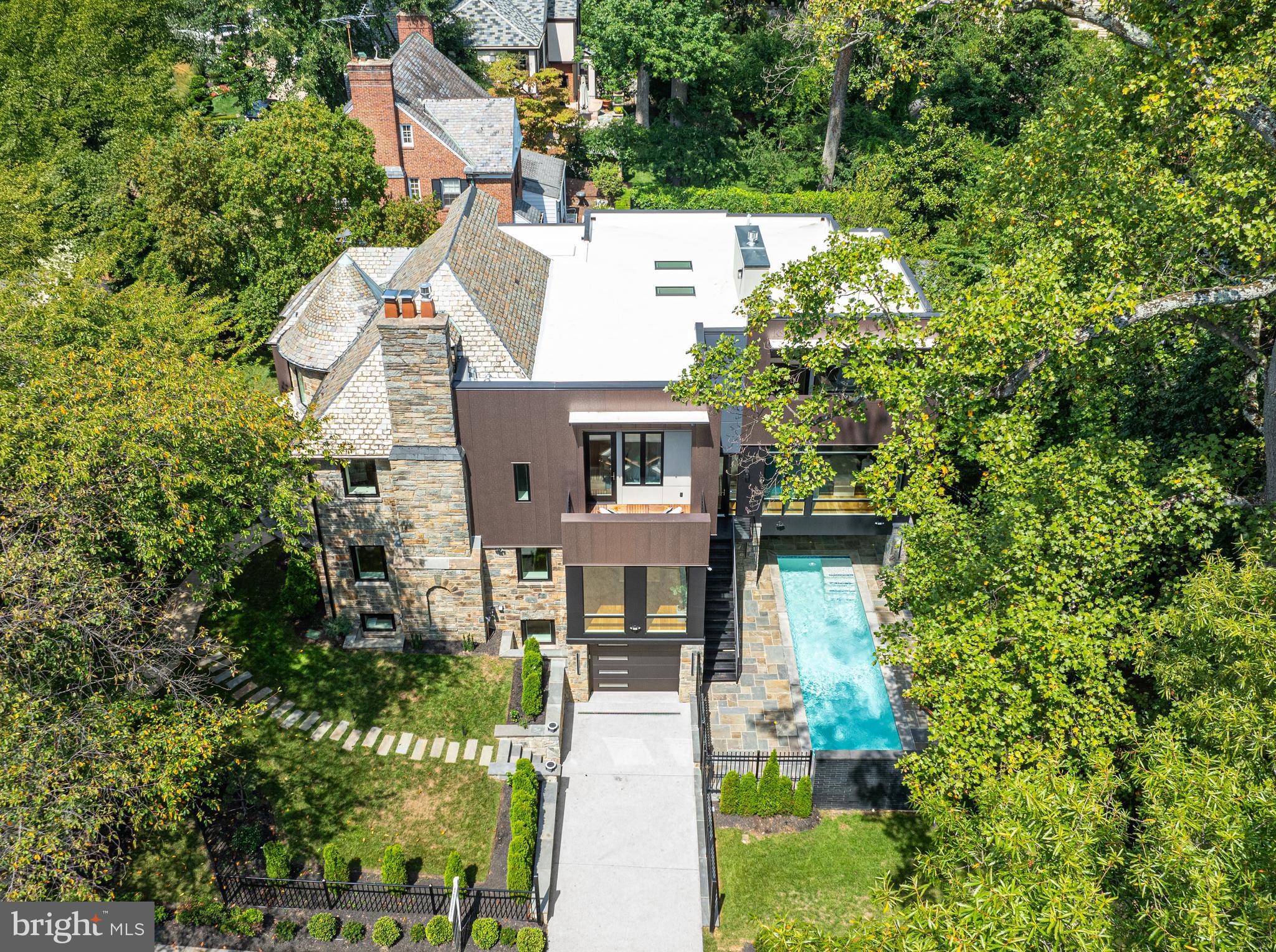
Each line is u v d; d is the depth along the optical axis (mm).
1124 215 24688
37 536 21891
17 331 26641
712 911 24453
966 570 22281
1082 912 13445
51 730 20125
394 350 26547
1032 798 15352
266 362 45188
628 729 29922
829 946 15539
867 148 60906
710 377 24125
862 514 32875
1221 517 22453
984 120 60281
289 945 23734
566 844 26578
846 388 30453
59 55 53719
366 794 27141
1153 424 28859
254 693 29656
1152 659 20859
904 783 21281
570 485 28766
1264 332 25578
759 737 29156
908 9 25219
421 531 29469
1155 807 15266
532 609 31484
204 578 25844
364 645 31375
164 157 43125
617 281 34438
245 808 26469
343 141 40750
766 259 31781
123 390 24188
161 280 44312
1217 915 12758
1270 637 16922
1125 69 26031
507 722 29078
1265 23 21672
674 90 64875
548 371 28406
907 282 33719
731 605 31359
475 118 52719
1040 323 20266
